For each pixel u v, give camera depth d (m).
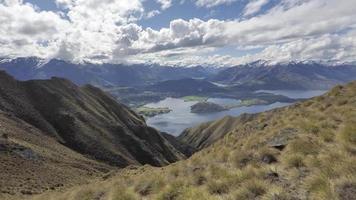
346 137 13.12
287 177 11.34
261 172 12.11
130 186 16.83
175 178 16.08
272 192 9.75
